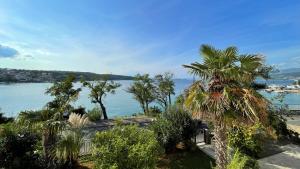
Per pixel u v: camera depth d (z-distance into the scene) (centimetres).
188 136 1216
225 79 809
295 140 1531
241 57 812
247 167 890
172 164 1052
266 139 1427
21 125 884
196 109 812
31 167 824
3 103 5159
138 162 800
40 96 6519
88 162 982
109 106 5272
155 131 1163
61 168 861
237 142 1140
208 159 1115
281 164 1099
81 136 944
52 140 860
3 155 804
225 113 759
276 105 1697
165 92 3177
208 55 856
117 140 844
